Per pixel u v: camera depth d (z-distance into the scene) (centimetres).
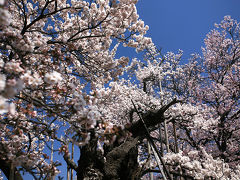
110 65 522
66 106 269
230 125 1443
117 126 235
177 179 784
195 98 1734
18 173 357
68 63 352
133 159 504
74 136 236
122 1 469
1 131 340
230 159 1351
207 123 1316
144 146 1117
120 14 470
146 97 1134
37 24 503
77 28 526
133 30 516
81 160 502
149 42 548
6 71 229
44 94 291
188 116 1179
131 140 540
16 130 290
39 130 309
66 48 431
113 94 707
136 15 499
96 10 482
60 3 539
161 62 1515
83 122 230
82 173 477
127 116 1023
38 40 309
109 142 236
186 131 1435
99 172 475
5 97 166
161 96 1142
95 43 550
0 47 307
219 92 1622
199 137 1485
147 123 570
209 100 1698
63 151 267
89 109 240
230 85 1653
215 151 1506
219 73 1769
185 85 1778
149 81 1404
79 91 273
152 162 647
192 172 601
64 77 410
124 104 980
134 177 486
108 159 496
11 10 480
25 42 288
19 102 300
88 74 534
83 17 530
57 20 579
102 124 241
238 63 1731
